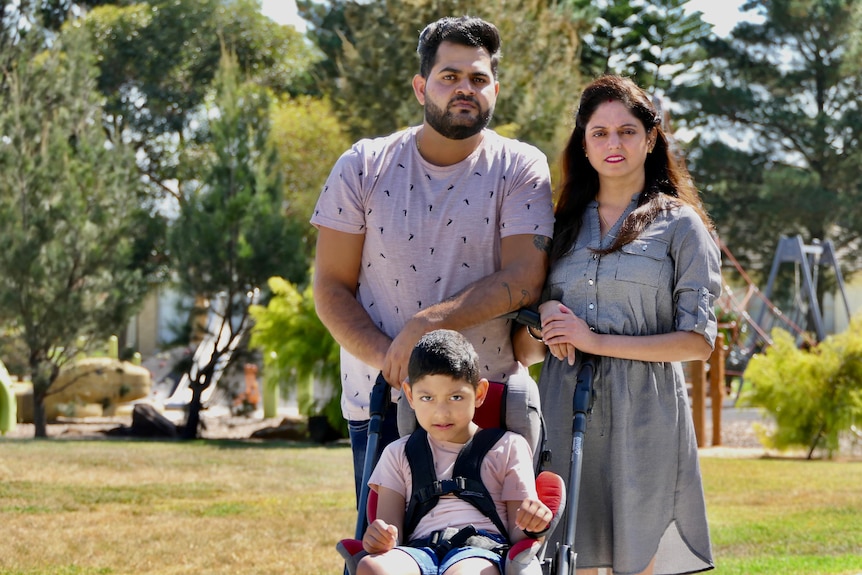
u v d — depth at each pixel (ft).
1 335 59.00
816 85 133.28
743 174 130.00
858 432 49.85
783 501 32.55
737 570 22.21
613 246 13.51
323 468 40.29
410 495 11.88
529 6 52.95
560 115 48.55
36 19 64.59
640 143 13.65
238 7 131.44
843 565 22.68
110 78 127.54
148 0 134.31
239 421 67.56
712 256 13.53
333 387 52.39
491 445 11.87
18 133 58.03
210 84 127.65
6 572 22.17
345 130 53.62
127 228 60.75
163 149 125.59
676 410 13.51
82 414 70.33
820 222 126.72
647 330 13.50
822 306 133.59
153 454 44.29
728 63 133.90
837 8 127.65
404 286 13.29
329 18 100.94
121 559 23.68
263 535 26.53
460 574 10.50
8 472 36.99
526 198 13.33
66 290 56.75
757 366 50.55
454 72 12.75
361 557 10.74
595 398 13.43
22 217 57.26
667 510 13.41
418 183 13.32
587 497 13.55
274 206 58.70
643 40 113.39
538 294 13.39
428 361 11.68
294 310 53.26
